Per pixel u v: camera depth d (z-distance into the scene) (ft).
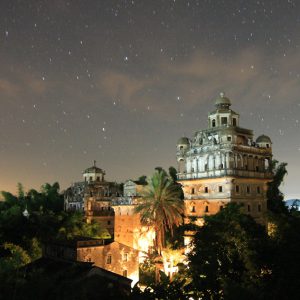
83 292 101.81
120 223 250.98
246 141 231.50
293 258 91.91
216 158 221.05
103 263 176.24
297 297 84.07
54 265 154.71
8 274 85.46
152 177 204.33
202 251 125.59
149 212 198.39
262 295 80.53
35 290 79.30
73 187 350.02
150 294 94.12
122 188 345.10
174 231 206.49
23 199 353.10
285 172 255.70
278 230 124.88
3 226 210.59
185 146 252.62
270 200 246.88
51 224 240.12
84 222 270.26
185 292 110.52
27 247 191.42
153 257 216.13
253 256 108.06
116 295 110.63
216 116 236.84
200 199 225.35
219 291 110.01
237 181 213.05
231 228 131.64
